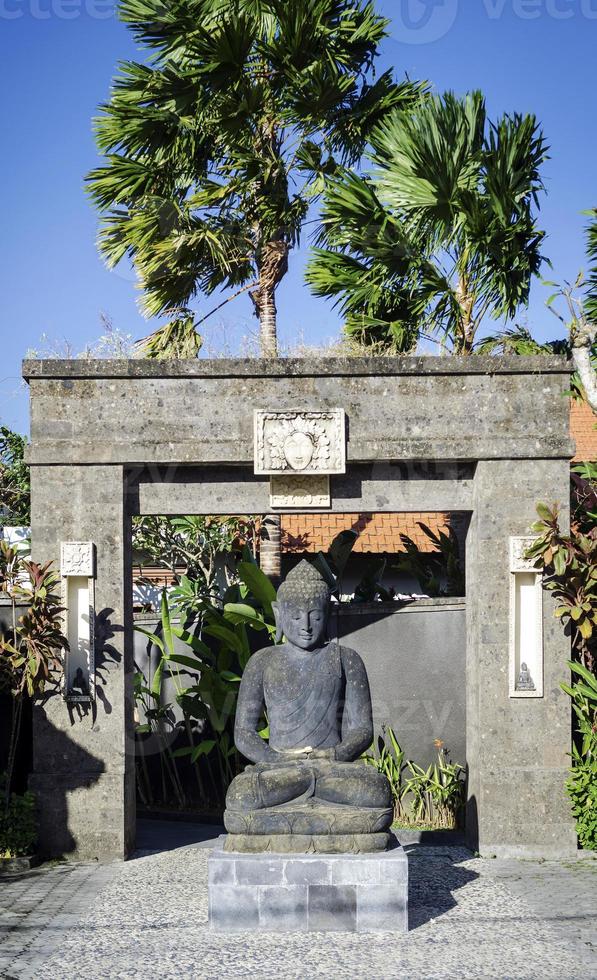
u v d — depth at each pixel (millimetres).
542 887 8266
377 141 13930
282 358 9539
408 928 7121
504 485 9586
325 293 13820
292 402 9562
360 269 13719
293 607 7738
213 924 7023
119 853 9367
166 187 14938
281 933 6992
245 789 7203
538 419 9602
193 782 12227
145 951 6695
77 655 9516
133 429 9547
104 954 6656
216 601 14070
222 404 9562
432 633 11141
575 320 10289
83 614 9531
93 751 9430
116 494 9562
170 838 10516
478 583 9555
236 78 14273
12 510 17406
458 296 13391
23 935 7086
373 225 13359
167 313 14852
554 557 9148
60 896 8094
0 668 9250
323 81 14375
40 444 9547
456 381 9609
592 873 8750
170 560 15703
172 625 12477
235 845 7188
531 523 9586
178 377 9539
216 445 9531
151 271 14484
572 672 9773
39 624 9117
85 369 9516
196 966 6395
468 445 9562
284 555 16484
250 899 7027
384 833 7270
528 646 9555
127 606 9719
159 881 8570
